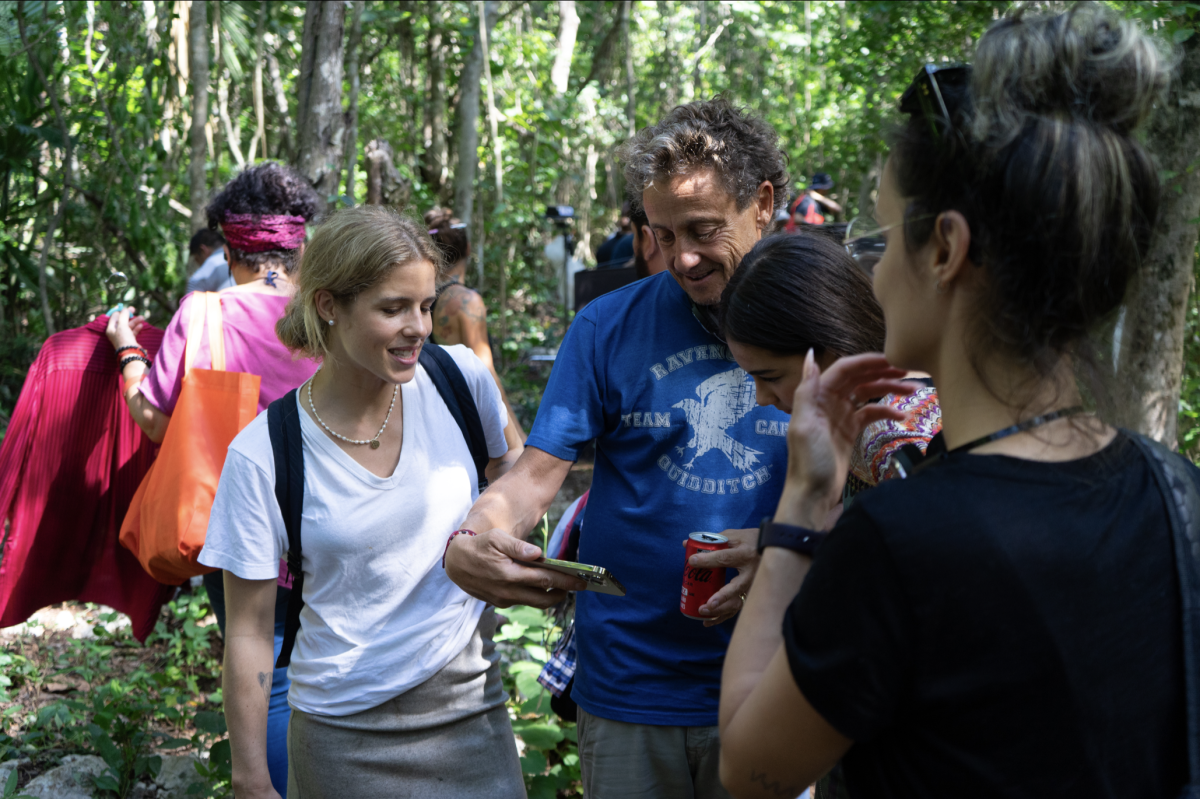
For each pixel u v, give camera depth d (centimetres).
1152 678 103
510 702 362
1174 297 434
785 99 1858
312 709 208
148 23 802
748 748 110
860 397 123
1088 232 99
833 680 101
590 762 216
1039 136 99
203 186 747
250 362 283
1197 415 544
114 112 752
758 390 178
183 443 267
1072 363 110
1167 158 427
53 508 319
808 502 121
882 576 100
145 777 320
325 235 197
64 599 329
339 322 199
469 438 224
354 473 204
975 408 109
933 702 101
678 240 199
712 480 205
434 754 209
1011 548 98
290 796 219
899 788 107
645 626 206
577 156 1739
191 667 396
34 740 331
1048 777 100
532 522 206
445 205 1373
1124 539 103
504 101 1356
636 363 210
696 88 1673
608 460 217
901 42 988
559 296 1309
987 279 104
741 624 120
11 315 750
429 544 210
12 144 678
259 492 204
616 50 1631
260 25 1029
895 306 113
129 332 314
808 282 165
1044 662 98
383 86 1482
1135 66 101
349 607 207
